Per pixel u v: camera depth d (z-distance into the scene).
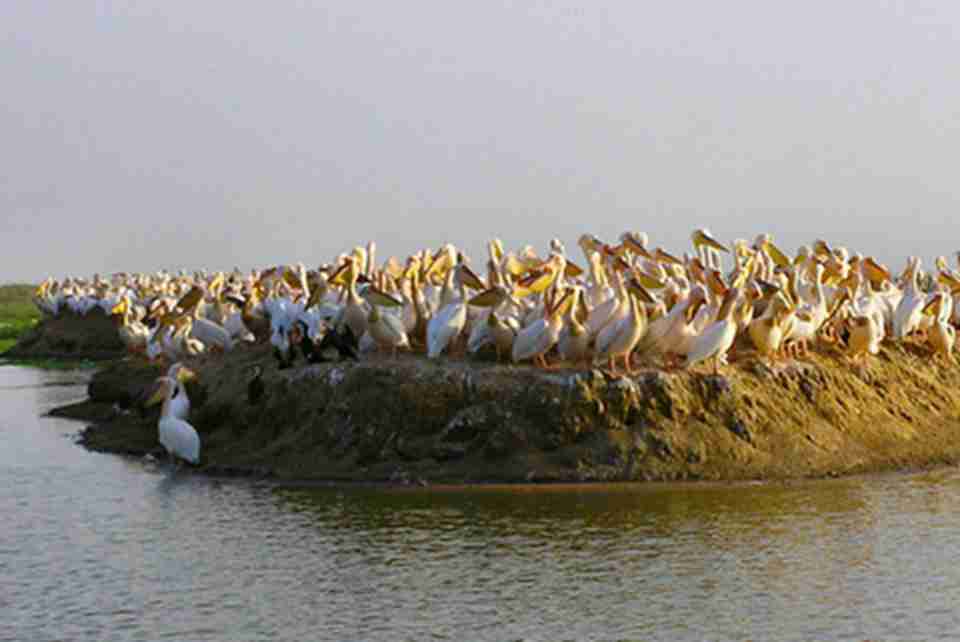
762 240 29.03
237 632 14.34
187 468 22.94
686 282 26.08
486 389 21.22
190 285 49.34
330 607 15.05
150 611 15.05
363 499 19.86
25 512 19.73
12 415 31.86
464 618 14.59
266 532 18.17
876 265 29.06
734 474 20.67
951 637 13.91
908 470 21.73
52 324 54.22
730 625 14.29
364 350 23.78
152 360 31.20
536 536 17.62
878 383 24.00
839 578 15.81
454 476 20.64
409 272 26.30
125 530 18.53
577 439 20.86
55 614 15.01
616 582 15.72
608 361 21.95
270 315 28.12
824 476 21.00
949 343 26.03
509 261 27.20
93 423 29.67
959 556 16.64
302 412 22.56
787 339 23.70
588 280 26.08
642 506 19.11
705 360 22.27
